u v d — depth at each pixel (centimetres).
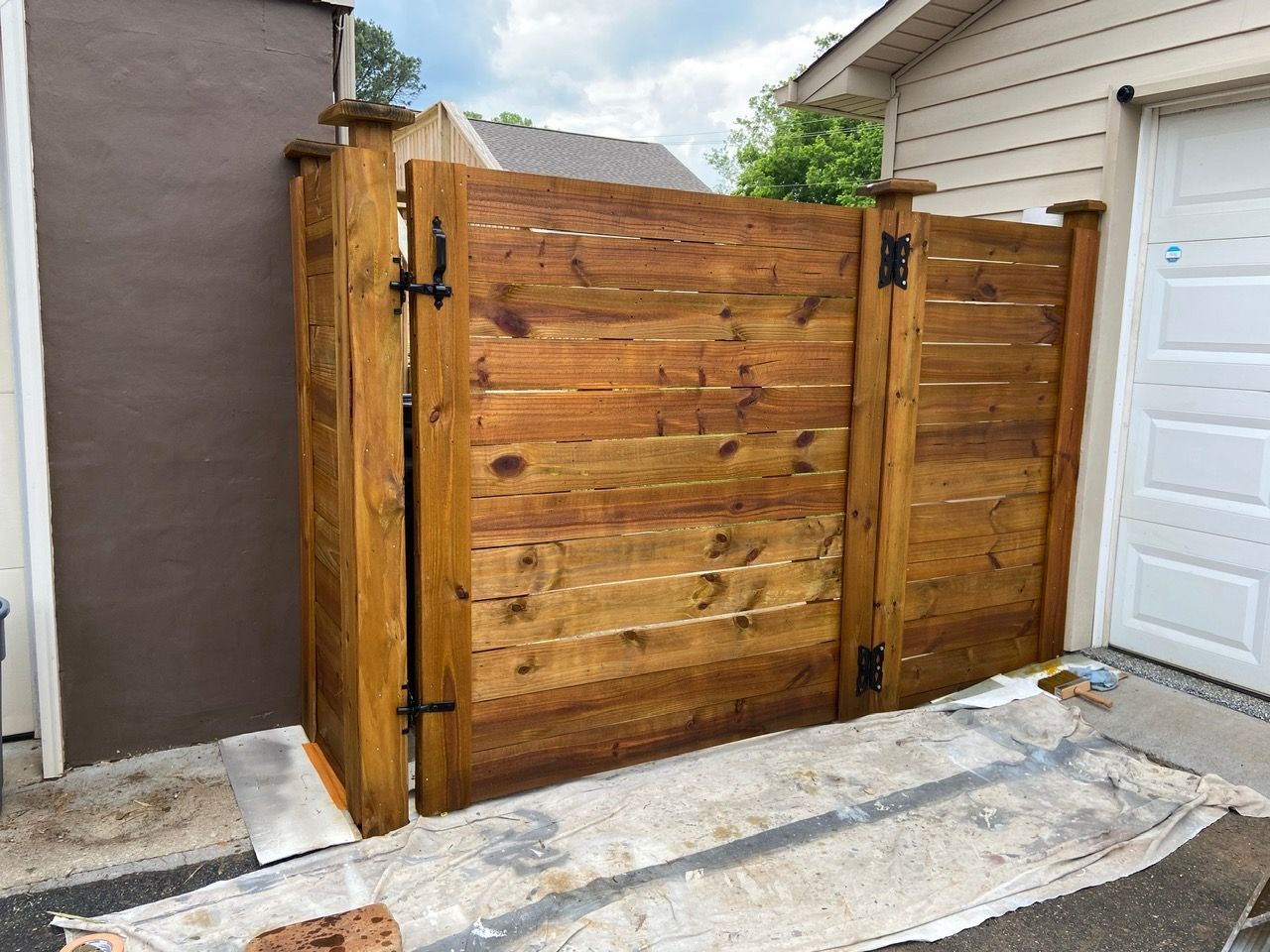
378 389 248
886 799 292
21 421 288
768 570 327
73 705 306
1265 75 338
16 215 277
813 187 3962
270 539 329
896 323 337
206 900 233
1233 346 368
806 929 229
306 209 295
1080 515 408
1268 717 353
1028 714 351
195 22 296
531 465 275
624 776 303
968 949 227
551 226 268
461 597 269
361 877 245
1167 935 234
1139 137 391
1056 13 416
